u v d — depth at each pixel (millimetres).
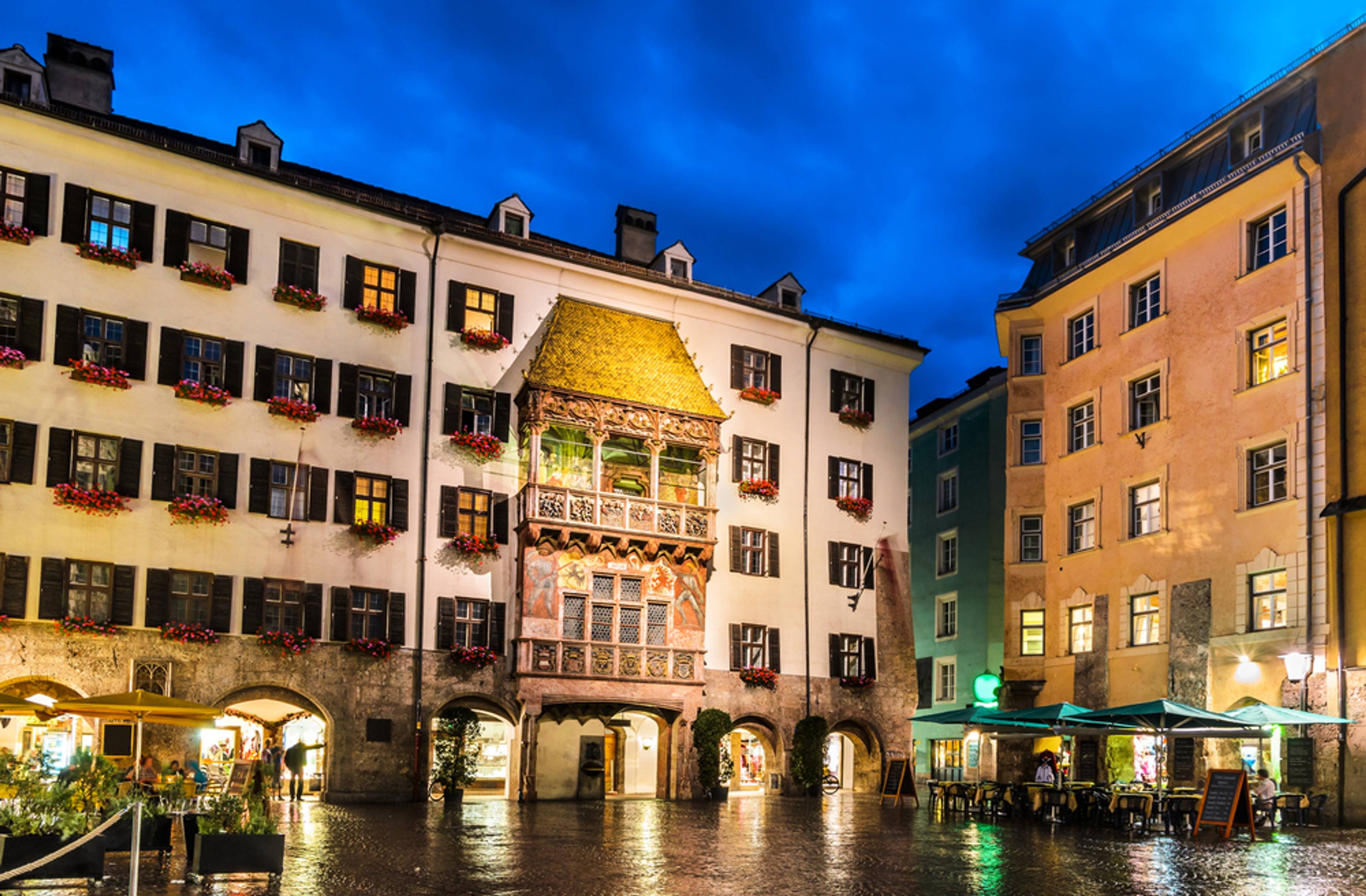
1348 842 21469
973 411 44531
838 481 38625
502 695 31469
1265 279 30531
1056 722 29141
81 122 28500
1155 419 34312
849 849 19016
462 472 32125
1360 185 28047
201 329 29484
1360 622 26500
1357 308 27703
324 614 29641
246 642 28531
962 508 44531
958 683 43312
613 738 36812
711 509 34594
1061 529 37281
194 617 28172
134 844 12250
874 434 39688
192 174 29953
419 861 16516
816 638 36938
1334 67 29328
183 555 28266
